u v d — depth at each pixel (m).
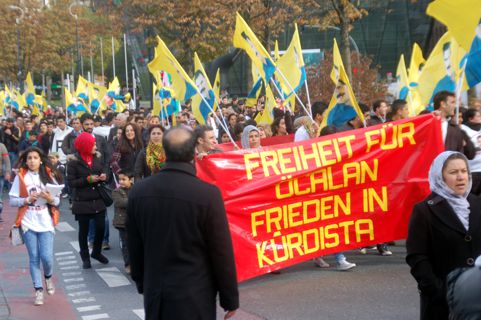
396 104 10.77
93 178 10.29
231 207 8.33
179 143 4.87
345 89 10.77
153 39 33.12
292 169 8.62
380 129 8.92
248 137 9.93
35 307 8.58
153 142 9.95
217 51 34.34
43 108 35.94
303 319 7.46
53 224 8.81
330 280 8.97
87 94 30.83
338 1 21.00
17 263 11.27
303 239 8.67
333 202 8.80
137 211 4.90
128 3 32.62
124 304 8.57
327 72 27.16
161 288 4.74
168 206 4.78
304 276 9.23
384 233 8.98
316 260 9.73
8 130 22.48
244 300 8.27
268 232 8.51
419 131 9.01
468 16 9.52
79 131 16.41
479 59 10.53
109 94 31.41
